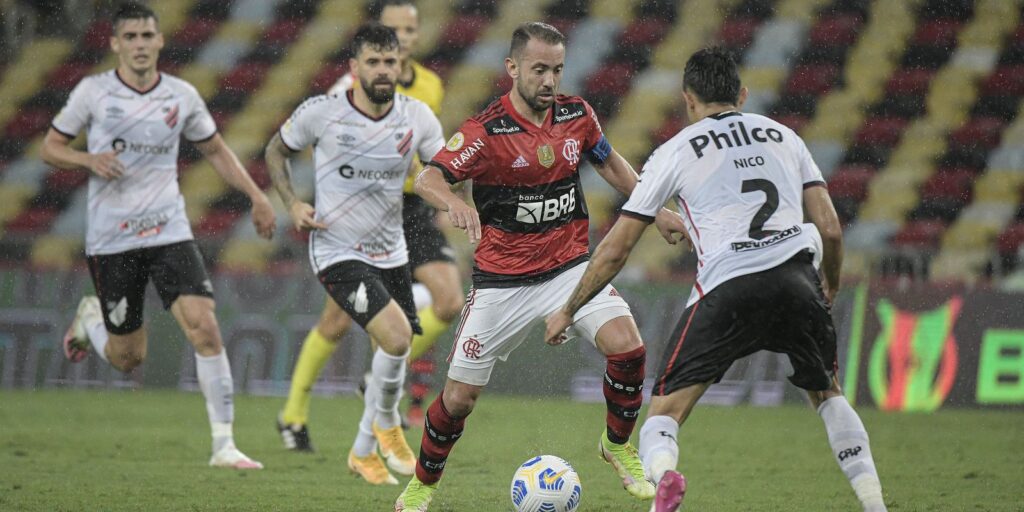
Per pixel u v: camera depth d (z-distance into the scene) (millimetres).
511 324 18578
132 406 37062
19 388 41500
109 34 65562
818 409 16203
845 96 61625
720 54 16188
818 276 15484
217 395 24859
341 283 23219
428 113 24516
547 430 32000
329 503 20125
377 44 22703
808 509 20234
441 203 17391
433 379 40000
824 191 15844
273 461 25812
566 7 67188
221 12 68562
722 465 26250
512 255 18578
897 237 54906
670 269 51094
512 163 18250
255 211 26312
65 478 22734
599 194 55469
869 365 39781
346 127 23422
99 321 27641
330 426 32625
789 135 16016
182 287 24797
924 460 27250
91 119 24812
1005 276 48938
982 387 39344
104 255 25266
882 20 64250
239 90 65062
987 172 57875
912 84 61656
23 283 42000
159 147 24969
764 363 40906
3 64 64688
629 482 19641
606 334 18266
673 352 15414
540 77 17859
